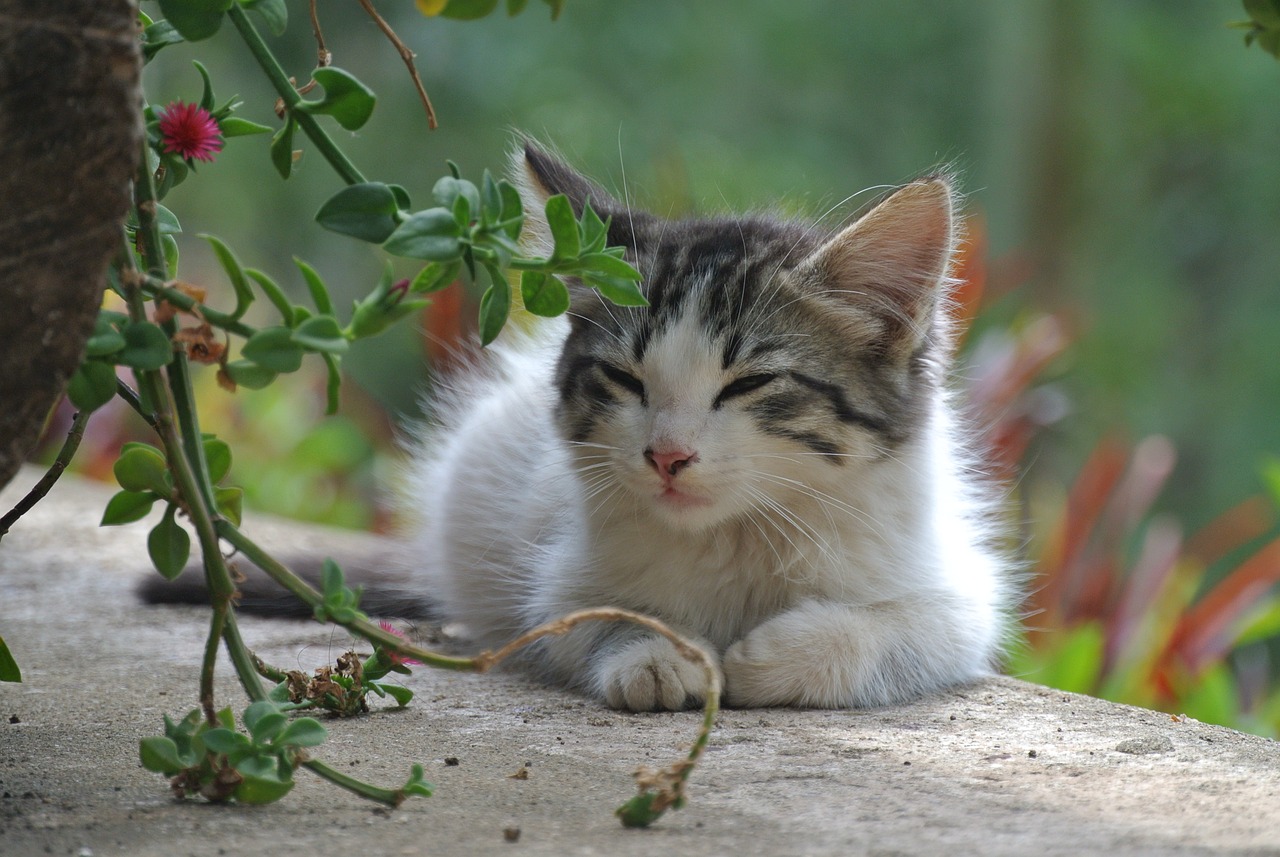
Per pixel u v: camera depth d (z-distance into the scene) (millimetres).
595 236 2789
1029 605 6719
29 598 5215
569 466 4461
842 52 18234
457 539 5047
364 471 9789
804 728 3539
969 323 7191
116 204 2365
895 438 4328
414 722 3576
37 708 3617
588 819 2635
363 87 2701
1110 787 2902
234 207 15078
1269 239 17953
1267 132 17422
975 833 2531
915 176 4609
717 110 17312
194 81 14484
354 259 16156
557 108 15336
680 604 4270
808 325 4254
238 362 2539
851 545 4234
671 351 4145
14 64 2299
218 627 2602
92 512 6781
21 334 2342
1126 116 16719
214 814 2627
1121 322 16406
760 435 4133
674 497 4062
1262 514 13070
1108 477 7039
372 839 2475
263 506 8797
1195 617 6617
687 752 3238
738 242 4484
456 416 5711
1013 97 15125
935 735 3461
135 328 2469
